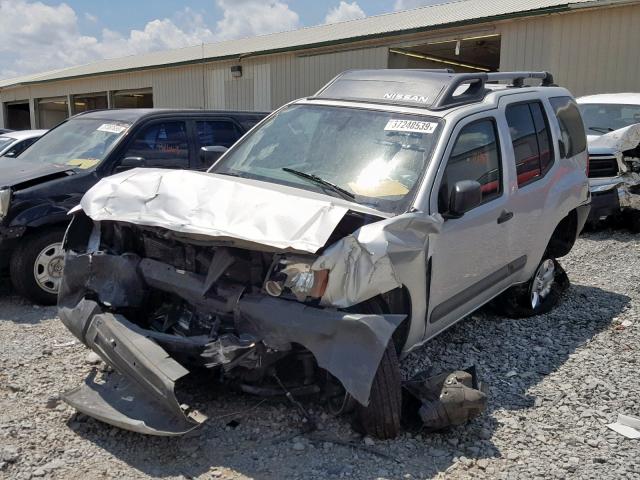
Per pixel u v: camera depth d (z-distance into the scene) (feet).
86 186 20.20
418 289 12.64
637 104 35.12
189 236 12.20
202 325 12.38
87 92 100.58
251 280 11.92
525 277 18.29
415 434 12.34
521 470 11.29
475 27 50.08
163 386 10.86
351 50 59.52
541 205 17.70
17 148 38.11
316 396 12.76
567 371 15.55
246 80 71.41
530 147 17.53
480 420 13.00
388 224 11.68
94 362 15.01
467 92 16.14
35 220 18.86
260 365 11.28
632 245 29.96
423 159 13.67
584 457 11.79
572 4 43.70
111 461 11.12
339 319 10.80
